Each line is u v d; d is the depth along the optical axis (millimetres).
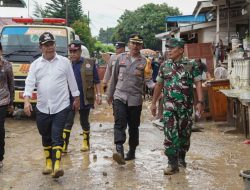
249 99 9383
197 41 23703
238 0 17109
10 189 6070
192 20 26500
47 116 6445
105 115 14625
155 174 6836
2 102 6902
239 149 8859
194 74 6730
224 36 20688
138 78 7301
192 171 7020
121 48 9836
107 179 6551
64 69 6473
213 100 12070
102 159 7867
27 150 8648
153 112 7066
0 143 7078
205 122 12117
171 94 6645
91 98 8305
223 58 17109
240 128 10750
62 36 13156
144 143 9430
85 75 8195
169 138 6695
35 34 13008
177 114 6668
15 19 14156
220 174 6875
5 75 6918
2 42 12875
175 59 6727
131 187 6168
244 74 11203
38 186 6195
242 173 5109
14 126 11703
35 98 12047
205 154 8352
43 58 6430
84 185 6246
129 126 7594
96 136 10375
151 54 23609
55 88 6398
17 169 7137
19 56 12617
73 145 9148
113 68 7434
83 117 8414
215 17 21344
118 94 7285
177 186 6227
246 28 20062
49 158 6773
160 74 6867
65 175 6762
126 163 7547
